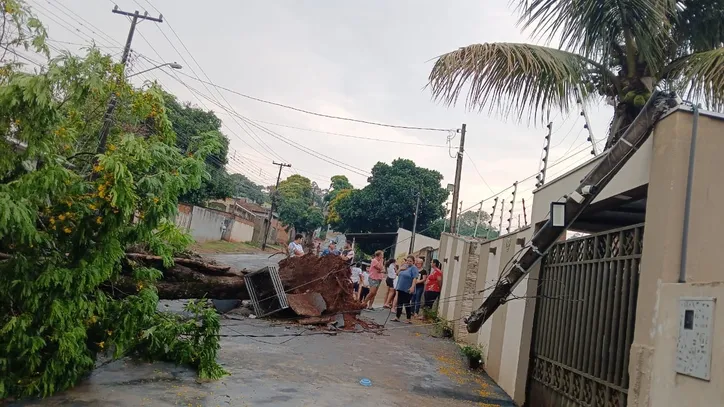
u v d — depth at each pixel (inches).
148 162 252.1
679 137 201.6
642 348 196.1
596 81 307.4
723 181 201.2
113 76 256.4
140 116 273.4
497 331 397.4
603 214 323.0
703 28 292.7
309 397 277.3
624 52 305.7
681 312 171.9
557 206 252.5
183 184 263.1
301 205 2277.3
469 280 561.3
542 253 285.1
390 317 647.1
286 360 354.3
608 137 312.5
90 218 242.2
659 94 217.3
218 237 1692.9
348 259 558.6
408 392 317.4
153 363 301.3
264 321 497.4
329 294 536.1
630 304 225.1
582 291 279.7
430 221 1588.3
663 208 201.2
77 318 241.3
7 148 227.9
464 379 376.5
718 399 146.6
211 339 294.0
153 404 239.0
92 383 259.8
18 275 226.2
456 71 291.0
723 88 248.5
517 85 289.9
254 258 1334.9
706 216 197.5
